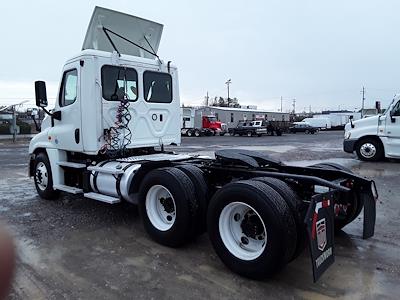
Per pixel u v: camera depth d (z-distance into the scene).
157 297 3.08
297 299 3.04
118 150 5.62
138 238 4.61
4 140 28.44
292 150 17.91
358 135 12.91
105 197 5.12
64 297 3.08
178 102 6.55
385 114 12.36
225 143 24.88
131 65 5.80
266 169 4.40
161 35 6.74
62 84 5.99
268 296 3.09
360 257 3.97
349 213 4.54
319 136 37.22
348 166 11.48
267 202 3.22
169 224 4.34
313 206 3.14
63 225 5.15
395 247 4.27
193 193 4.07
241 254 3.51
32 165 7.12
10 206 6.28
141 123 5.93
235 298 3.06
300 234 3.33
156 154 6.14
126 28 6.20
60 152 6.22
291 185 3.79
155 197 4.50
